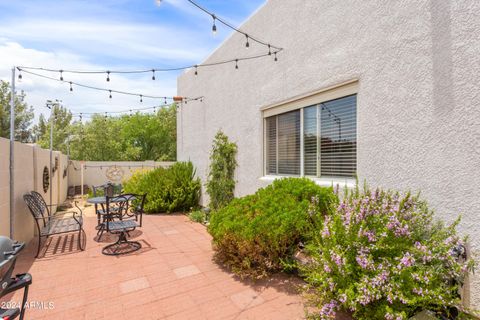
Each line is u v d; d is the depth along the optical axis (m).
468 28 2.38
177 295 3.03
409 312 2.24
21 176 4.84
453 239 2.25
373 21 3.22
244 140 5.93
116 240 5.20
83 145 20.22
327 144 4.04
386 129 3.09
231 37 6.36
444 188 2.56
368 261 2.22
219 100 6.95
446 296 2.18
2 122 22.81
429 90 2.67
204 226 6.26
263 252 3.52
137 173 9.55
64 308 2.78
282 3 4.74
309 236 3.20
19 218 4.68
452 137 2.50
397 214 2.43
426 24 2.69
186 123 9.16
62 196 10.45
